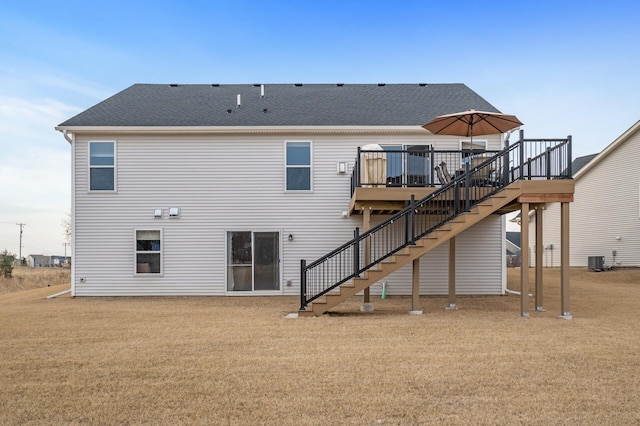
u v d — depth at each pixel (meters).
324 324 9.53
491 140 15.23
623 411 4.81
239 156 15.12
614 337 8.18
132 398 5.25
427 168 14.28
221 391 5.44
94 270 14.95
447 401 5.09
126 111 15.80
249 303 13.47
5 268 31.50
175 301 13.98
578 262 26.41
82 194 14.98
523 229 10.58
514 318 10.34
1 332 8.91
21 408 4.98
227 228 15.04
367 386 5.57
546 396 5.21
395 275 15.23
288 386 5.58
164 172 15.05
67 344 7.83
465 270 15.27
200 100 17.03
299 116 15.55
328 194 15.09
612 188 23.98
